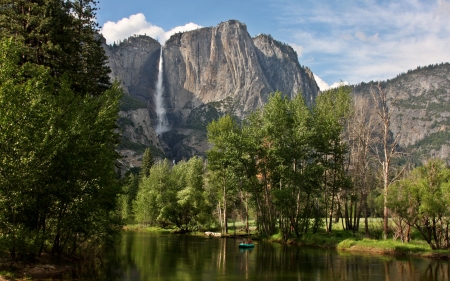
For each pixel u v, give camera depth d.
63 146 25.48
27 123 24.33
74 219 28.05
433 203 41.12
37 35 34.59
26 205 24.56
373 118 55.84
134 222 112.88
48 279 25.08
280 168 56.91
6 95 23.36
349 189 62.12
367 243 46.75
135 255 41.81
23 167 23.61
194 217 87.31
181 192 88.44
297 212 58.53
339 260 38.03
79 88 40.50
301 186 55.62
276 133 57.75
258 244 55.19
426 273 30.69
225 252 45.16
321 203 67.50
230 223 102.56
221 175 72.12
